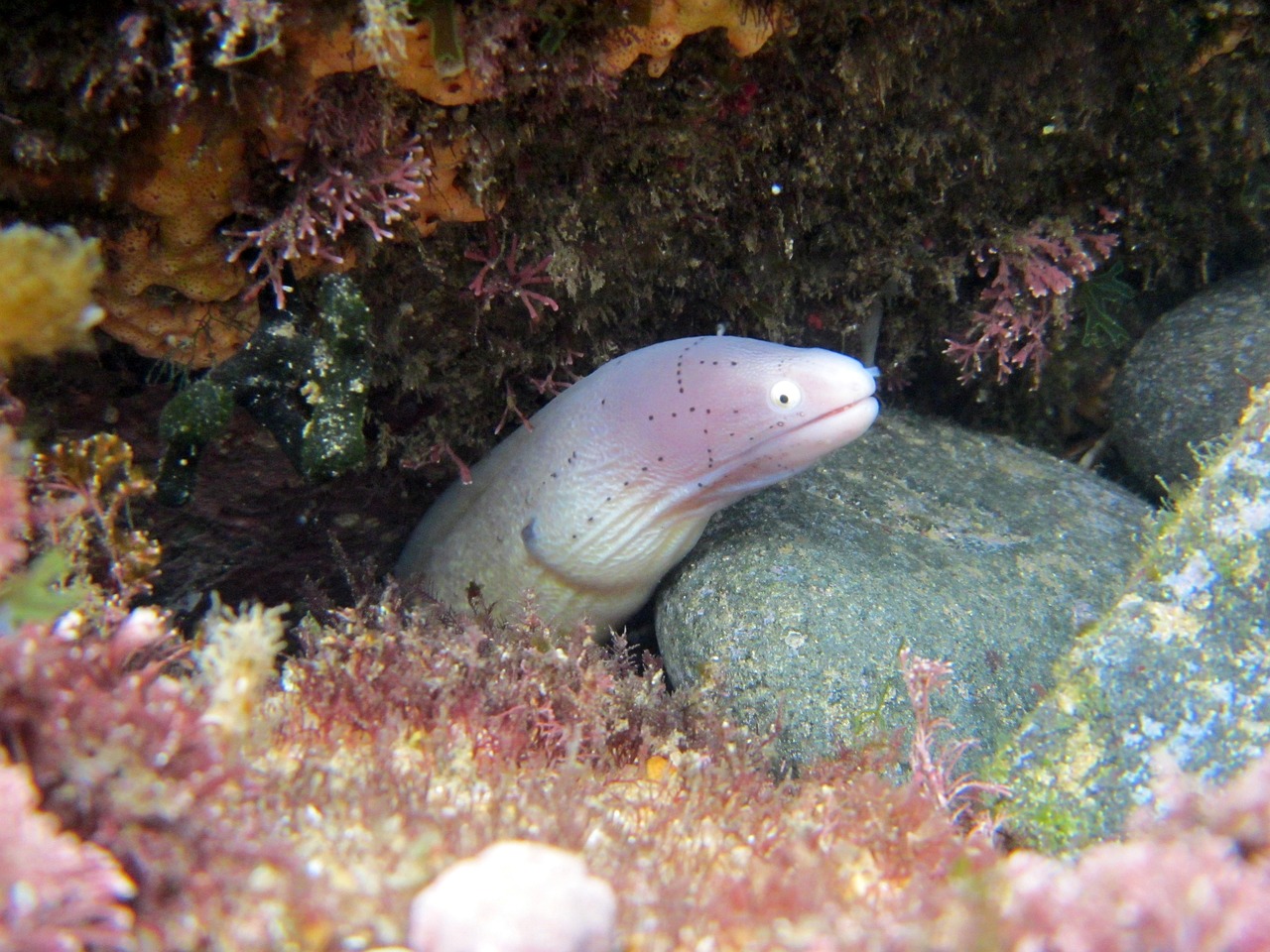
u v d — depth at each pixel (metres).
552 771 0.18
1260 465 0.18
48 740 0.15
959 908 0.14
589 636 0.21
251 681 0.16
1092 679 0.18
